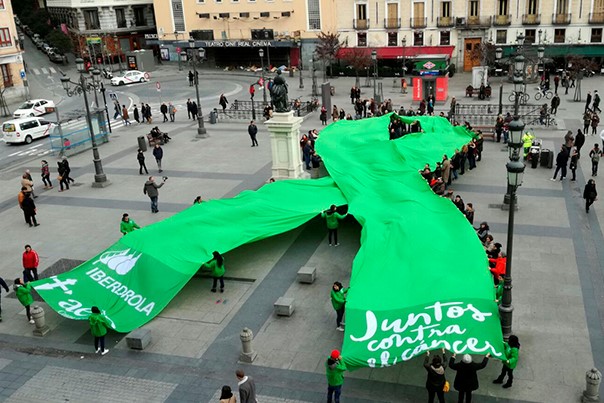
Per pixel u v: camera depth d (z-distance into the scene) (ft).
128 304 61.82
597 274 66.69
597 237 76.18
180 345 57.36
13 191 108.37
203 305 64.13
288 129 95.96
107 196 102.17
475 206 88.38
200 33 256.32
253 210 75.15
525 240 75.97
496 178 100.73
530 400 47.14
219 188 102.78
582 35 207.51
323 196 82.33
